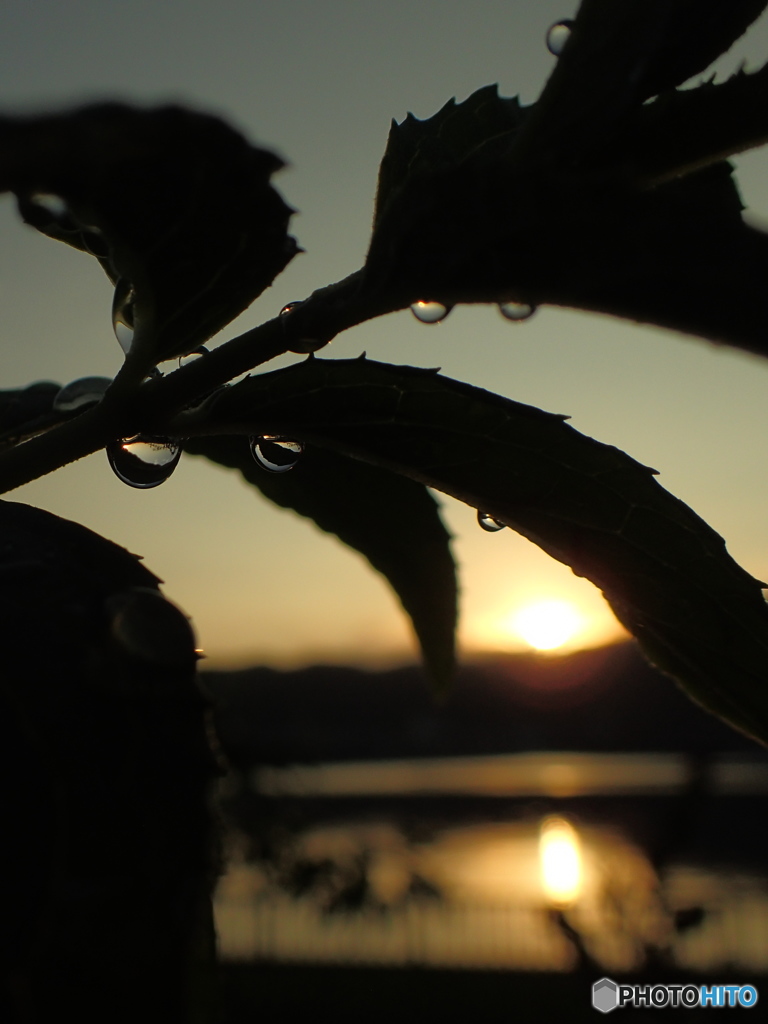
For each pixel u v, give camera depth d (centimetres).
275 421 8
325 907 110
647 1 7
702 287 7
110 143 5
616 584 8
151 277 7
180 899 7
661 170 7
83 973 7
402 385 8
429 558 10
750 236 7
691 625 8
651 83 7
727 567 8
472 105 8
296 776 89
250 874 122
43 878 7
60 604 7
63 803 7
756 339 7
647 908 45
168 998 7
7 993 7
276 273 7
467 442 8
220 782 7
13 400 9
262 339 7
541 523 8
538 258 7
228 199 7
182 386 7
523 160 7
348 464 9
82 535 7
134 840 7
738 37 7
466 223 7
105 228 7
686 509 8
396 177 8
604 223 7
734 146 7
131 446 10
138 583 7
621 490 8
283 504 10
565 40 7
